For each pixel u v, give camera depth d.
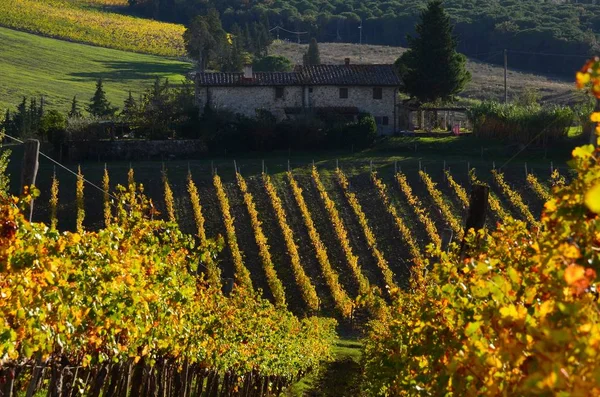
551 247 9.99
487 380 9.77
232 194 90.31
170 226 23.84
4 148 98.62
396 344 23.72
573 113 100.56
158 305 22.83
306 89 114.88
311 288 74.81
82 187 87.62
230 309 35.03
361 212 86.44
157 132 107.81
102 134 102.88
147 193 89.94
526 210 84.94
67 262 17.11
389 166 94.88
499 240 18.58
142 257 22.11
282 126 103.81
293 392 46.44
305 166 96.38
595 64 8.41
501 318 9.62
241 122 104.44
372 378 35.34
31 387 17.59
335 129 104.12
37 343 15.94
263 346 38.34
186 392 31.03
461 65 127.81
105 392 24.00
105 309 18.73
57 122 101.31
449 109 118.19
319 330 58.28
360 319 74.19
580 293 8.97
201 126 105.19
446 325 14.88
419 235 83.44
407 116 119.75
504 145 100.69
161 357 27.36
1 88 182.62
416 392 15.79
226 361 32.81
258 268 79.62
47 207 86.31
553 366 7.48
